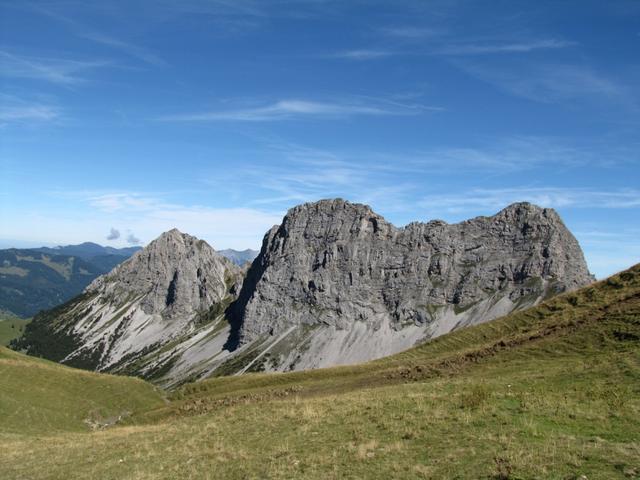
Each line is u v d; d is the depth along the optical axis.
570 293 66.69
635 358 36.81
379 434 28.02
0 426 65.94
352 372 64.88
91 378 100.88
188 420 43.97
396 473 22.08
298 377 67.12
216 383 78.69
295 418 34.97
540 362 44.25
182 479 26.48
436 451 23.94
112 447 37.69
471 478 20.27
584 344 46.09
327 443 28.02
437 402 32.53
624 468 19.09
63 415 79.62
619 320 48.38
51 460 36.28
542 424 25.77
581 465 19.88
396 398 35.56
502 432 24.88
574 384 33.78
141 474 28.42
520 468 20.06
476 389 32.78
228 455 29.16
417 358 63.75
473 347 59.16
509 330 63.88
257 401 51.09
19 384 86.44
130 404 93.62
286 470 24.83
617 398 28.44
